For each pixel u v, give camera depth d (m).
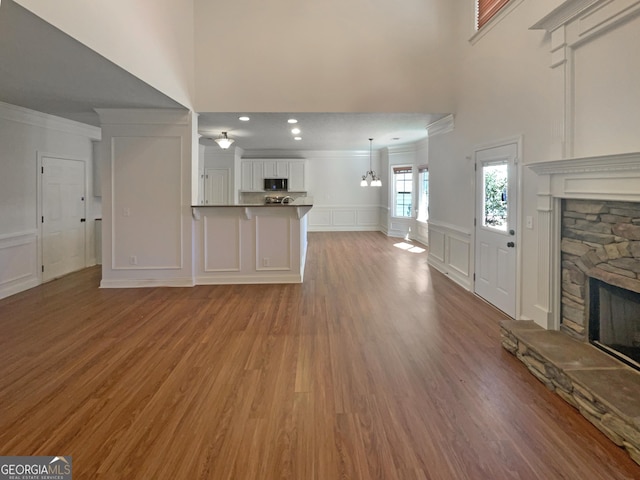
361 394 2.38
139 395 2.37
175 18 4.43
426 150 8.78
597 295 2.71
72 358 2.89
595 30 2.57
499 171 4.03
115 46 3.19
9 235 4.68
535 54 3.29
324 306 4.23
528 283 3.50
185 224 5.06
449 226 5.52
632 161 2.21
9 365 2.77
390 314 3.95
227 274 5.26
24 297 4.58
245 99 5.01
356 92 5.07
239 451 1.86
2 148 4.62
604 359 2.41
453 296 4.62
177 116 4.92
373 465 1.76
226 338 3.30
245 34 4.98
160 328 3.54
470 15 4.64
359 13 5.03
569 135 2.86
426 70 5.12
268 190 11.09
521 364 2.78
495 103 4.04
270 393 2.39
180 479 1.68
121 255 5.05
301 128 6.56
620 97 2.42
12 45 2.80
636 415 1.81
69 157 5.85
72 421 2.10
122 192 4.98
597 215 2.66
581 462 1.77
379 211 11.63
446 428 2.03
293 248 5.29
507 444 1.90
